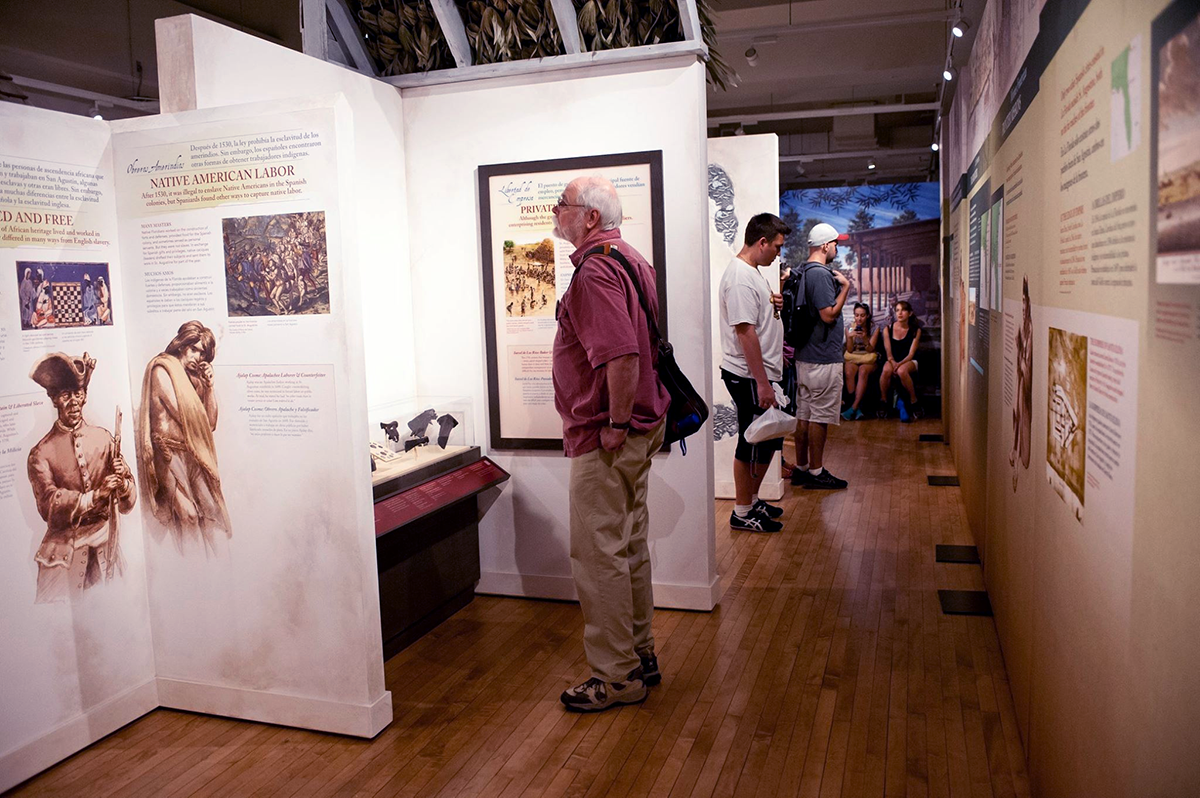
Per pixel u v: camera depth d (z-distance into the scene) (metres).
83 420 2.91
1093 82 1.70
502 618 4.05
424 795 2.60
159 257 2.97
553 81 3.97
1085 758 1.75
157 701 3.22
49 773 2.79
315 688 2.99
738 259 4.95
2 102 2.64
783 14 7.72
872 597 4.20
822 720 2.98
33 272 2.74
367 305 3.93
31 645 2.77
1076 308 1.87
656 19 4.00
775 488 6.21
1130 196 1.40
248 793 2.64
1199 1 1.03
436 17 4.08
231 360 2.93
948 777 2.61
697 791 2.57
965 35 5.26
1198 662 1.06
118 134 2.96
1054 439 2.16
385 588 3.58
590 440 2.96
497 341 4.15
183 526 3.08
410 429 3.89
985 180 4.24
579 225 2.98
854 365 10.65
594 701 3.08
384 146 4.05
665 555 4.09
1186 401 1.11
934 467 7.33
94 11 6.83
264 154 2.79
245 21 7.61
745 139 6.12
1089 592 1.72
